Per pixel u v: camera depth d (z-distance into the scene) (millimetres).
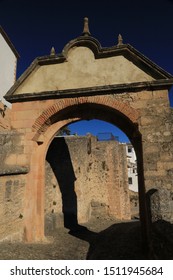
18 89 9844
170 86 8695
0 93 13844
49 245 8984
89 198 22250
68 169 18281
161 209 6672
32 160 9148
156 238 6238
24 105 9633
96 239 12312
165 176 7871
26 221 8484
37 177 9438
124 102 8883
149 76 9078
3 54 14594
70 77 9633
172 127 8289
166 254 5816
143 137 8367
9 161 9023
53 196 16625
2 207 8492
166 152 8086
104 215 23016
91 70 9562
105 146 25375
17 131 9383
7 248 7344
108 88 8969
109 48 9508
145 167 8055
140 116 8633
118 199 24156
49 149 18266
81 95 9273
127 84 8852
